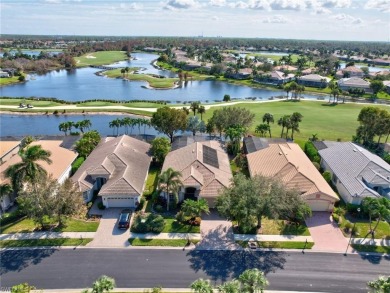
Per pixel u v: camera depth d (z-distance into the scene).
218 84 198.12
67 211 45.16
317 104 137.88
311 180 53.69
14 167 46.62
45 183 45.38
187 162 58.56
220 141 78.50
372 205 44.53
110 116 112.44
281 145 68.75
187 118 86.00
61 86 175.25
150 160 65.69
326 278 38.12
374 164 58.66
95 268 38.97
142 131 98.19
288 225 47.84
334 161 64.19
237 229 46.69
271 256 41.50
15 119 108.56
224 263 40.16
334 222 49.03
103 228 46.56
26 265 39.19
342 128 98.75
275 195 44.03
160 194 54.47
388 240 44.94
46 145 66.12
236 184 46.31
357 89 161.75
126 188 51.16
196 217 48.16
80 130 95.06
